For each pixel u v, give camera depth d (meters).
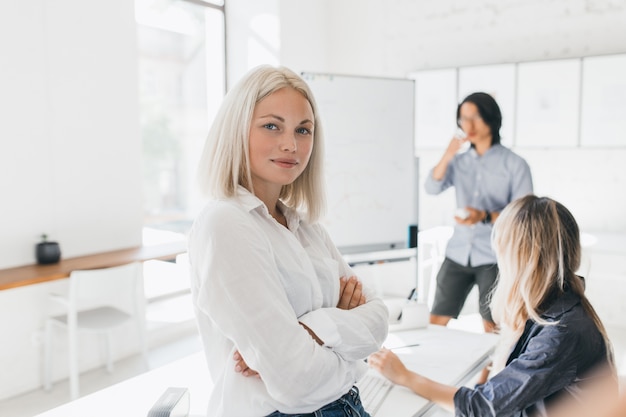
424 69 4.76
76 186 3.43
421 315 2.10
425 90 4.67
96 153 3.52
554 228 1.41
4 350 3.11
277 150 1.12
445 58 4.66
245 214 1.09
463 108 3.54
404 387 1.55
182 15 4.94
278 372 1.02
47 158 3.27
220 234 1.04
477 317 4.39
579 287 1.42
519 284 1.43
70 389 3.26
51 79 3.25
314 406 1.11
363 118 3.15
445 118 4.60
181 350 3.88
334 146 3.10
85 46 3.41
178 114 8.05
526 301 1.40
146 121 8.05
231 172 1.14
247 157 1.13
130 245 3.77
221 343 1.16
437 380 1.62
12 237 3.14
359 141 3.15
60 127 3.32
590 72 4.00
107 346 3.50
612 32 3.97
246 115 1.11
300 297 1.16
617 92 3.92
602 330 1.38
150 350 3.88
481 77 4.41
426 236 4.39
